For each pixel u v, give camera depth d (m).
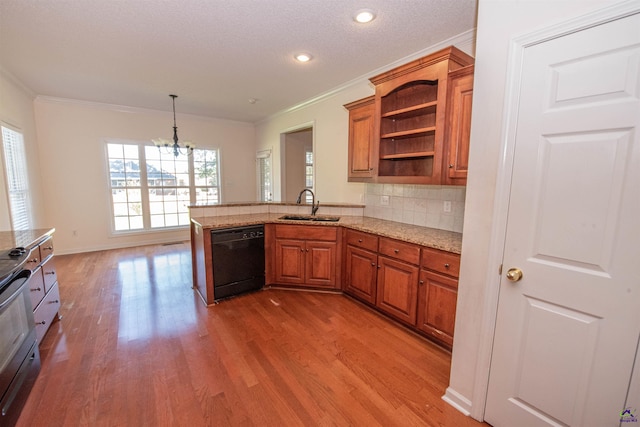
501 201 1.41
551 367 1.33
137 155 5.35
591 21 1.11
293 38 2.54
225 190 6.33
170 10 2.11
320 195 4.42
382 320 2.67
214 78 3.55
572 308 1.25
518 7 1.30
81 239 4.95
